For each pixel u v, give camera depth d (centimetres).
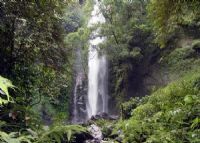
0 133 110
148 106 428
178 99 418
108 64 2102
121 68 1891
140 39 1831
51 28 683
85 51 2100
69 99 2089
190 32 1530
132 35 1830
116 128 256
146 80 1767
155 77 1681
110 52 1845
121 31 1842
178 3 661
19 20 586
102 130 1001
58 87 836
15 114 185
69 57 879
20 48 650
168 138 218
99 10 2000
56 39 731
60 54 762
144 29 1711
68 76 899
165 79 1552
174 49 1545
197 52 1391
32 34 619
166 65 1580
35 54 696
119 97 1928
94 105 2119
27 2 575
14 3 554
